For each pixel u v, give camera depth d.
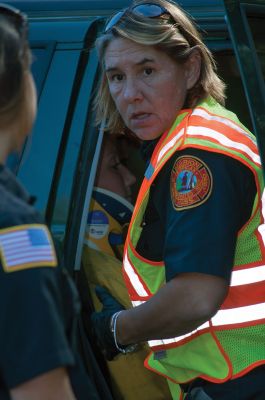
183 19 3.94
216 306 3.60
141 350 4.66
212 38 4.73
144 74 3.92
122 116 4.06
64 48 4.64
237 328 3.79
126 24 3.87
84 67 4.58
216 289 3.57
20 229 2.53
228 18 3.83
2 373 2.52
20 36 2.70
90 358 4.36
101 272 4.67
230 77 5.11
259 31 3.90
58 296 2.59
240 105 5.19
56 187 4.38
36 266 2.51
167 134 3.97
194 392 3.88
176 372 3.99
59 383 2.51
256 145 3.82
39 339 2.46
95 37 4.66
